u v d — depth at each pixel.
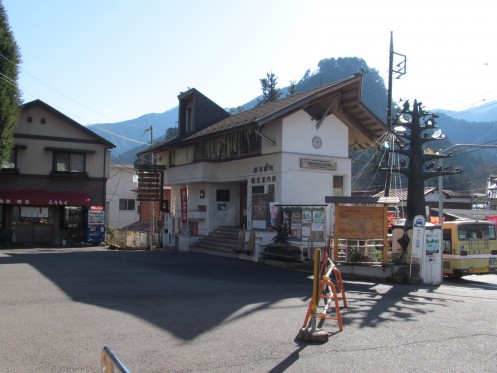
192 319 7.80
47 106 27.48
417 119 16.06
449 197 51.25
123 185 40.28
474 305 9.89
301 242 16.33
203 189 23.83
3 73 22.53
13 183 26.66
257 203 20.06
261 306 9.00
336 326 7.59
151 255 19.66
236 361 5.70
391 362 5.75
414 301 10.24
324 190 19.97
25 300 9.08
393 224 16.86
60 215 27.56
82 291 10.18
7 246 25.39
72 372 5.24
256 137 20.53
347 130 21.14
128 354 5.89
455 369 5.53
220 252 20.27
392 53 25.77
